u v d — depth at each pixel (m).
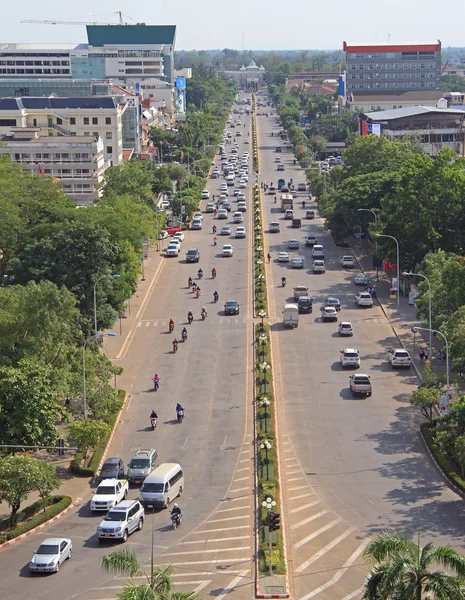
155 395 130.50
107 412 117.44
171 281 197.75
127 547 85.00
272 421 117.88
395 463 104.00
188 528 89.06
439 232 184.75
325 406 123.56
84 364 114.50
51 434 101.69
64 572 79.88
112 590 76.06
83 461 107.69
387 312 170.75
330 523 88.50
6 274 169.12
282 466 103.94
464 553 80.00
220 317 169.75
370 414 120.31
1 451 98.19
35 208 173.62
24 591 76.31
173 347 151.25
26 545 86.56
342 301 180.00
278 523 79.56
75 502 97.94
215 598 74.12
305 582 76.56
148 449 106.62
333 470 102.44
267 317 169.38
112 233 162.75
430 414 115.06
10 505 91.75
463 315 120.44
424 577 59.91
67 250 146.62
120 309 156.00
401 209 185.12
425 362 140.25
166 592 61.62
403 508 91.62
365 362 142.25
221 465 105.56
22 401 99.62
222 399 127.75
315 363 142.25
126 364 144.62
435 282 146.12
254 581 77.00
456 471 99.88
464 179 183.38
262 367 135.00
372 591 60.66
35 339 113.19
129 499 96.69
